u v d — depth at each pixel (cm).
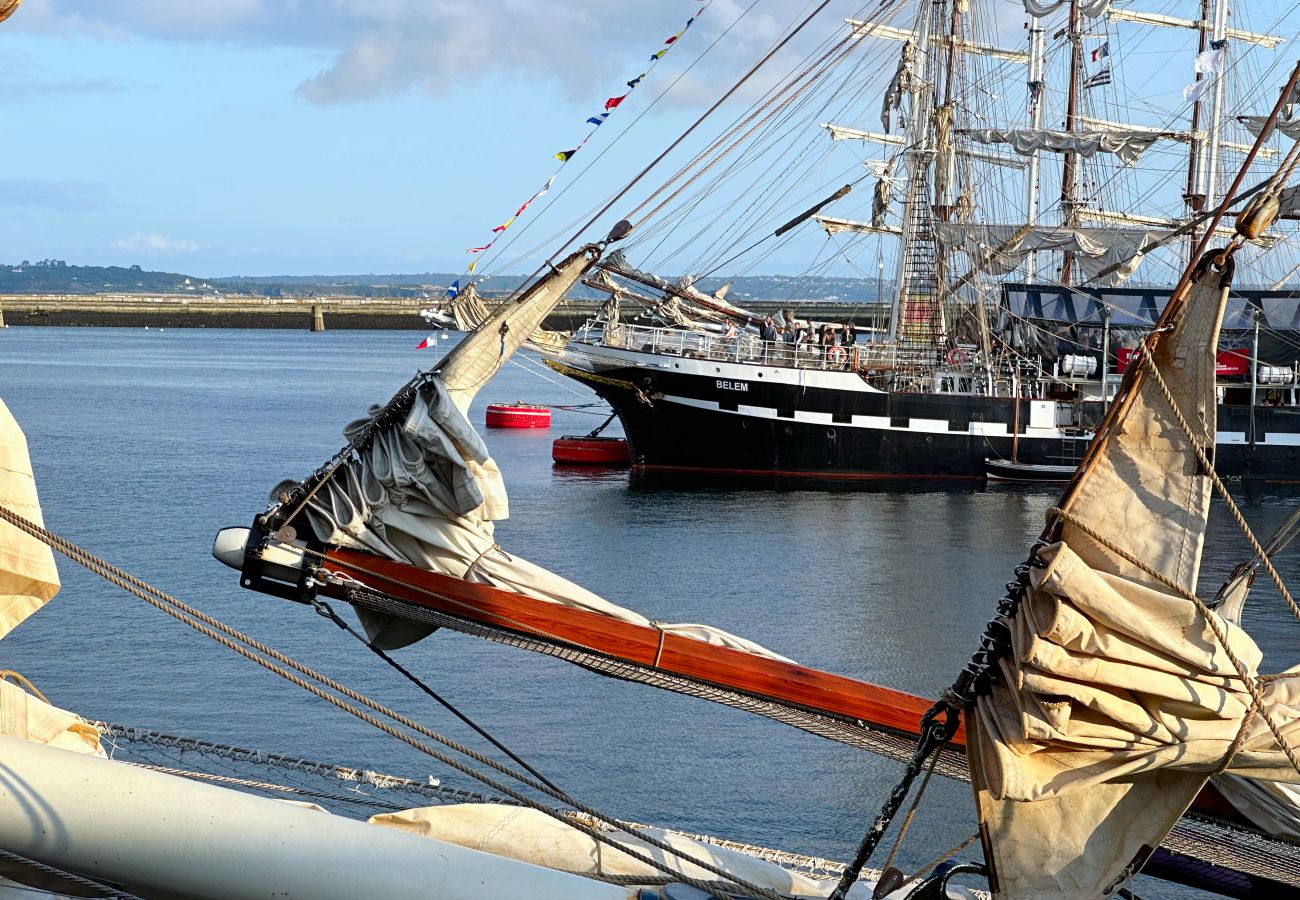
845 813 2539
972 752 847
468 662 3512
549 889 746
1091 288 8794
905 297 9400
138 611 3909
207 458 8400
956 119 9206
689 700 3212
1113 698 805
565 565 5366
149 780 732
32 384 15000
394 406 1166
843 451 8469
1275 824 1009
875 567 5406
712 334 8556
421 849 742
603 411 14375
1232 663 807
